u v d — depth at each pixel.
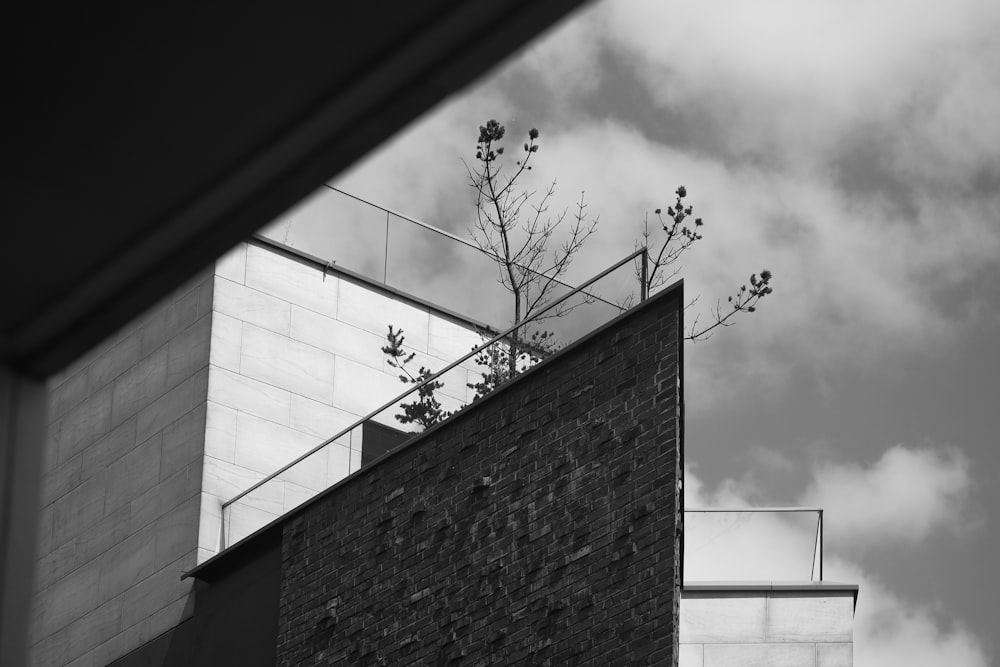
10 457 4.46
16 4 3.70
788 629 15.55
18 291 4.32
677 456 11.42
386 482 13.80
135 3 3.70
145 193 4.11
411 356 19.41
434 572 12.86
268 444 17.86
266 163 4.07
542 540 12.08
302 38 3.78
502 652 11.96
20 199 4.11
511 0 3.72
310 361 18.64
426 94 3.91
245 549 15.58
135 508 17.88
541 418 12.55
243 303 18.45
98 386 19.23
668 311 11.98
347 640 13.44
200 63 3.83
